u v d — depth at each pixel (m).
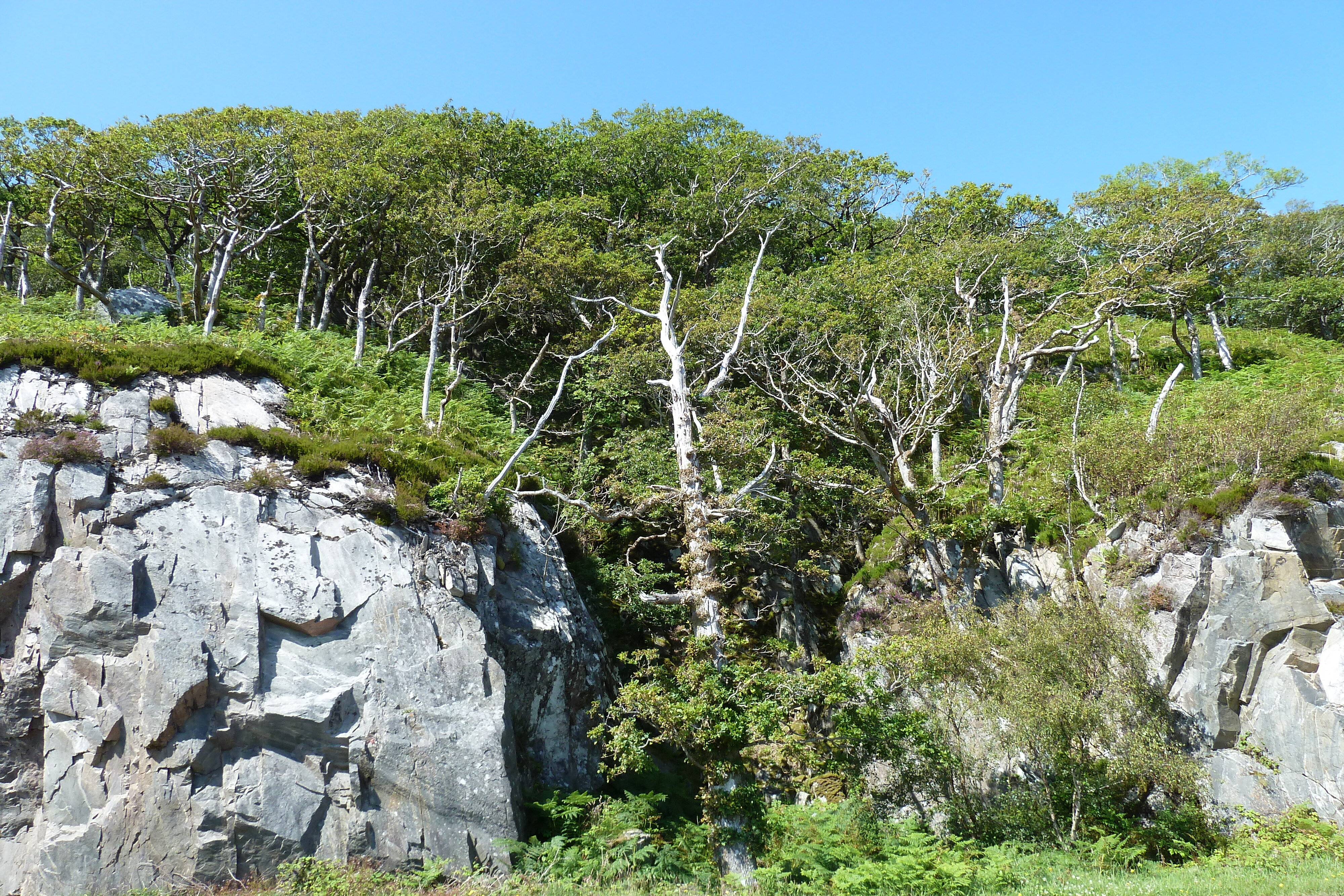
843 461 29.09
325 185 28.11
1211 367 36.47
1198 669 17.56
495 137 35.78
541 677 17.33
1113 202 36.19
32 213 30.53
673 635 21.83
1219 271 37.25
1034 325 28.31
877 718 15.70
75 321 21.48
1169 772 15.00
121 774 12.72
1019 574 21.70
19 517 13.84
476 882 13.12
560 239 30.14
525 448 18.16
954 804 15.76
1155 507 19.48
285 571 14.86
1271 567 17.03
